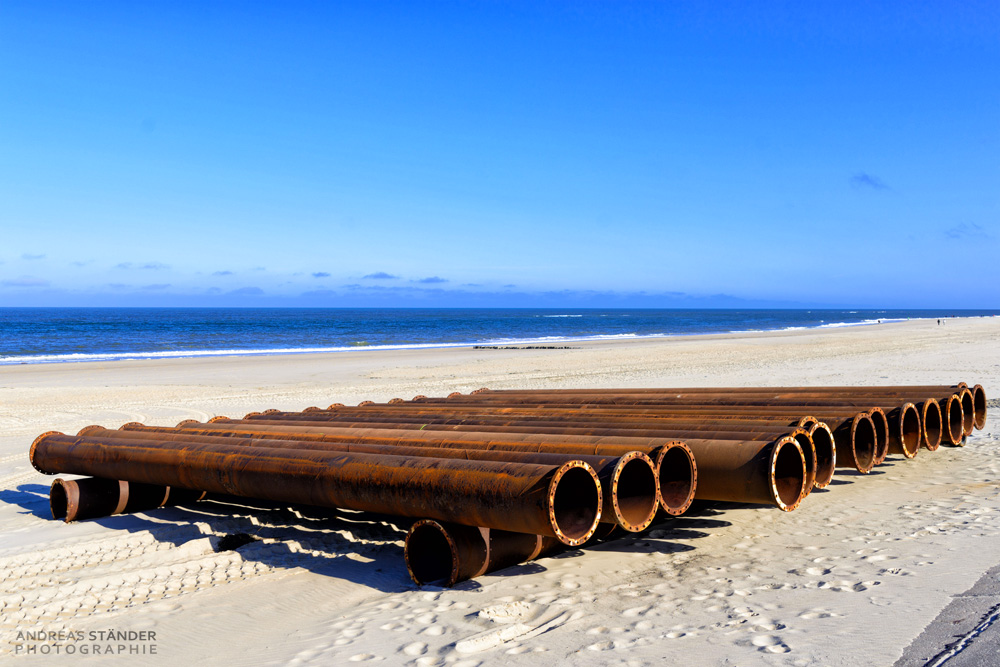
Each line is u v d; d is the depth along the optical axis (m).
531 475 3.92
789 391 9.20
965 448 8.88
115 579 4.68
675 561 4.71
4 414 14.22
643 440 4.74
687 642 3.29
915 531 5.12
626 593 4.07
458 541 4.32
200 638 3.77
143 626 3.94
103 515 6.55
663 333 68.62
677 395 9.19
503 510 3.96
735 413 7.25
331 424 7.40
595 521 3.95
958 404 8.82
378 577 4.67
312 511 6.39
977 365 20.50
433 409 8.69
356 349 40.66
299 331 71.25
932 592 3.77
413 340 54.41
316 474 4.86
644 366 23.98
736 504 6.32
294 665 3.31
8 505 7.21
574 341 49.28
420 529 4.47
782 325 93.56
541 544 4.75
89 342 49.53
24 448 10.59
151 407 15.24
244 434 6.68
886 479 7.26
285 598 4.34
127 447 6.16
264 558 5.13
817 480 5.81
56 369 25.27
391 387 18.84
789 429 5.45
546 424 6.70
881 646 3.10
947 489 6.64
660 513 5.91
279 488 5.10
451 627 3.63
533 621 3.68
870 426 6.86
